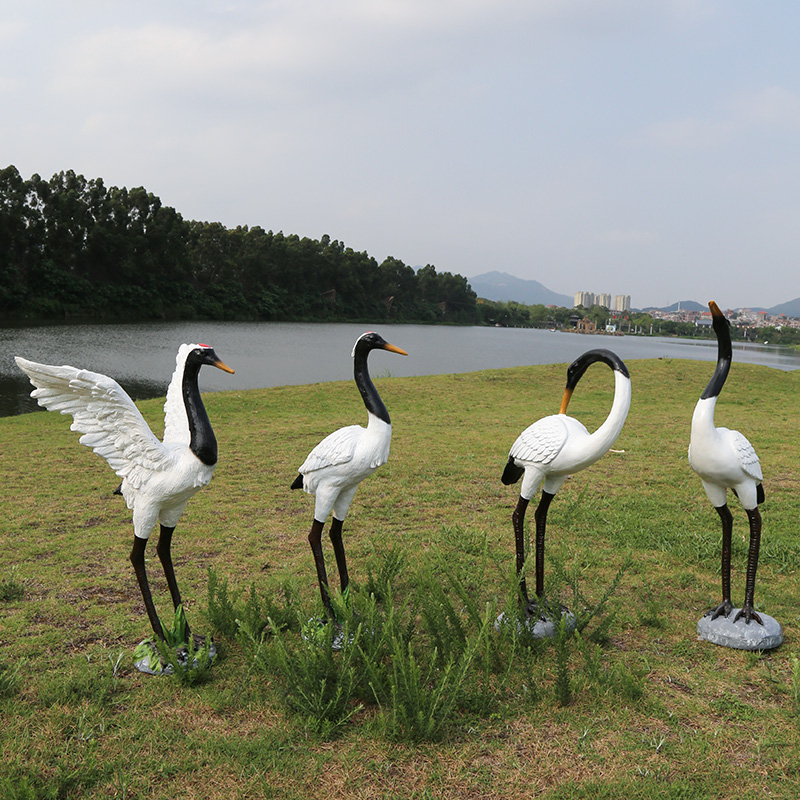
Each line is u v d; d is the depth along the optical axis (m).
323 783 3.18
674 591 5.65
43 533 7.01
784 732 3.61
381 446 4.66
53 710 3.72
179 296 68.62
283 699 3.77
